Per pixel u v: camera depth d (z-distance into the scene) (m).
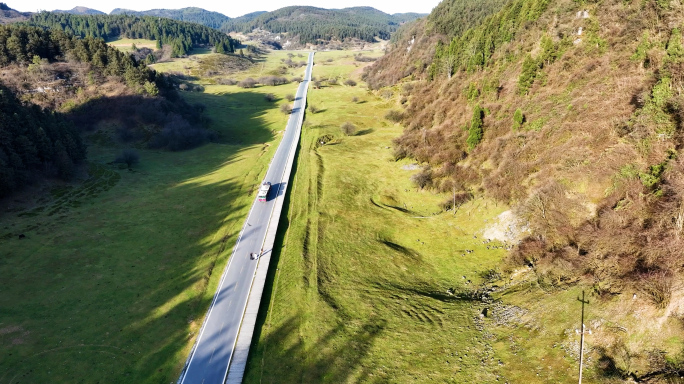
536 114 59.09
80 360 33.53
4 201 58.91
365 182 71.94
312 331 36.38
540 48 73.62
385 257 48.38
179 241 53.25
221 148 101.19
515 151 55.47
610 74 52.50
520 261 40.62
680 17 46.75
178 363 33.84
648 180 34.16
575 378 25.77
